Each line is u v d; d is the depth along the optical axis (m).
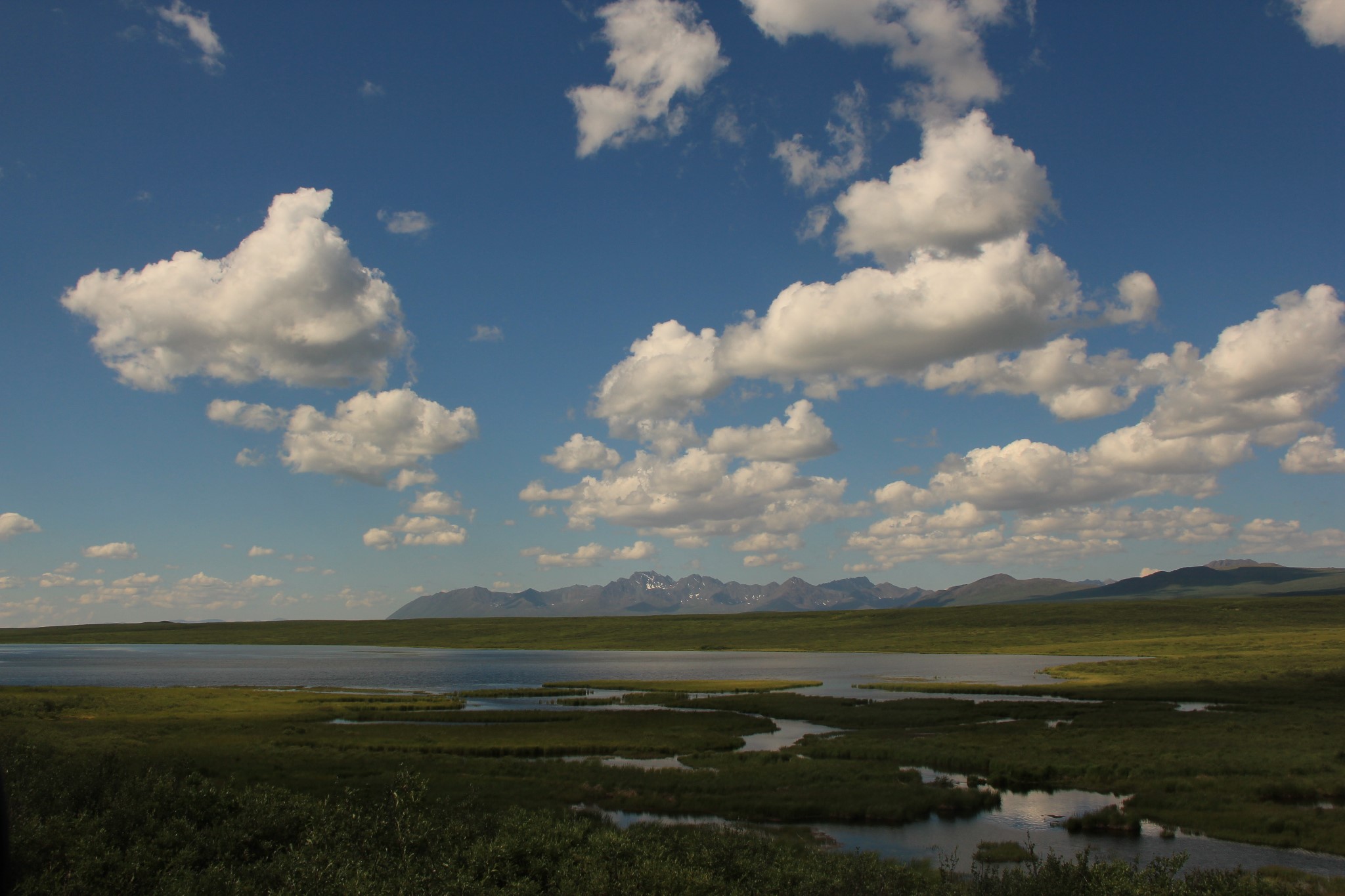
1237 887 24.12
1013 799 41.91
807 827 36.12
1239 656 147.00
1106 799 41.91
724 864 25.12
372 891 18.64
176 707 83.69
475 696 105.00
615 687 115.62
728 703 90.44
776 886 22.78
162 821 24.52
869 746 55.88
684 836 29.12
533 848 23.53
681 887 21.23
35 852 19.92
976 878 25.25
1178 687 99.19
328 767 45.53
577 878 21.28
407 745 56.94
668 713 80.94
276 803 26.42
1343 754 50.28
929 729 68.19
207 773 41.00
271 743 56.38
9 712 72.25
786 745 60.84
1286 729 63.06
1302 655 145.38
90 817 23.92
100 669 171.38
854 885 23.06
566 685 118.94
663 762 52.62
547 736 63.06
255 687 119.69
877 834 35.38
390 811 26.12
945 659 189.62
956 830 36.00
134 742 53.78
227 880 19.02
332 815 25.89
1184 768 46.75
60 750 42.91
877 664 174.75
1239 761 48.03
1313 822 35.81
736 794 41.41
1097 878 22.83
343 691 109.31
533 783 42.75
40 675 151.12
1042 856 31.47
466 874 20.38
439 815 26.67
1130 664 143.62
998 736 61.47
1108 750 53.66
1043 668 151.75
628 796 40.59
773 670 159.00
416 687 120.50
